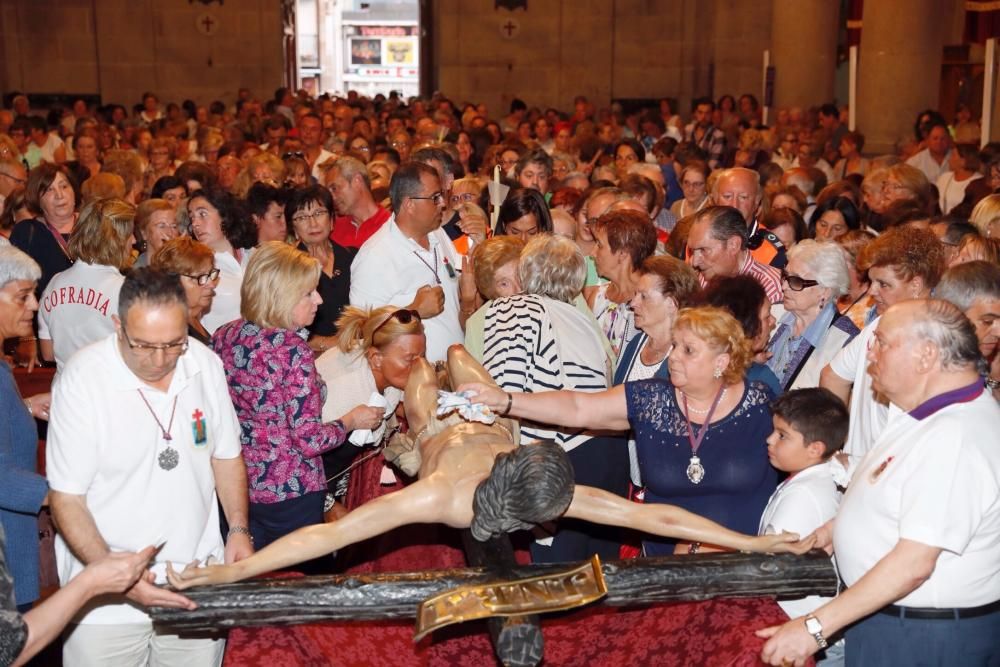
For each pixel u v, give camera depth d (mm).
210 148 10453
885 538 2674
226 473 3029
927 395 2668
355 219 6055
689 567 2604
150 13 19078
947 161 10227
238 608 2479
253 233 5160
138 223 5277
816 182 7734
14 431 3045
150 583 2480
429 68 20609
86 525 2711
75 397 2705
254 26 19375
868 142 12281
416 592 2500
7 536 3043
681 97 19078
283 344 3277
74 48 18969
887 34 12023
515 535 4023
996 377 3418
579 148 10859
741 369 3059
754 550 2654
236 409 3326
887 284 3457
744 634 2879
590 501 2621
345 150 9984
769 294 4418
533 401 3127
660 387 3189
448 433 2926
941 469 2557
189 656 2992
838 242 4480
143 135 12273
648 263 3688
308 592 2490
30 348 4695
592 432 3652
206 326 4781
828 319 3887
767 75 14930
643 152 10086
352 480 4152
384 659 3426
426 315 4160
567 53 19219
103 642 2895
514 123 15773
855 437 3408
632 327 4176
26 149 12609
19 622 2254
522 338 3545
